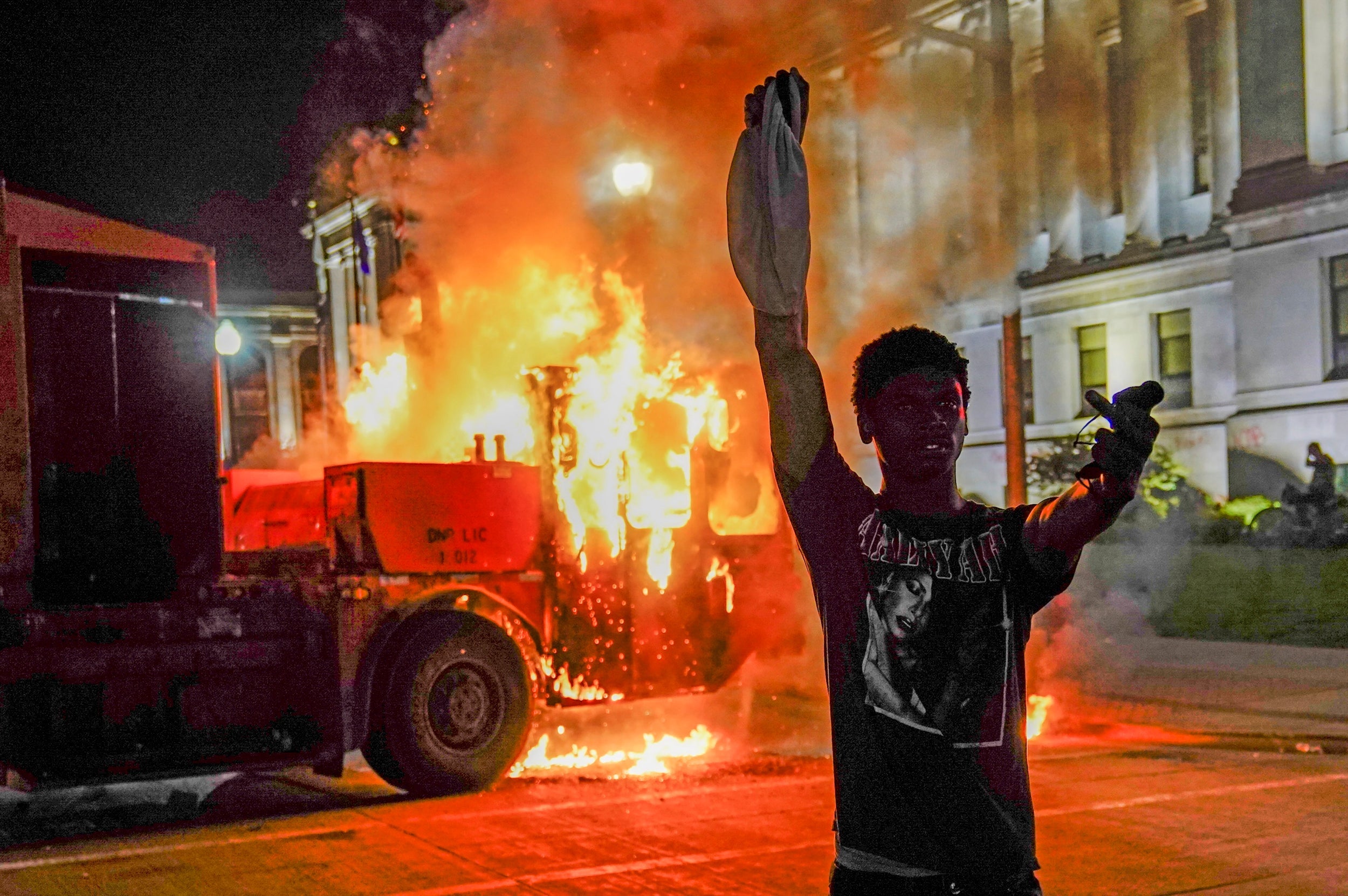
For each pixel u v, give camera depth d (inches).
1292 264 964.0
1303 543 832.9
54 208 259.3
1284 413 965.8
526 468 295.1
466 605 284.8
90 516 253.8
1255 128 990.4
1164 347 1085.8
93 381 256.4
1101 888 194.9
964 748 79.7
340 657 267.6
